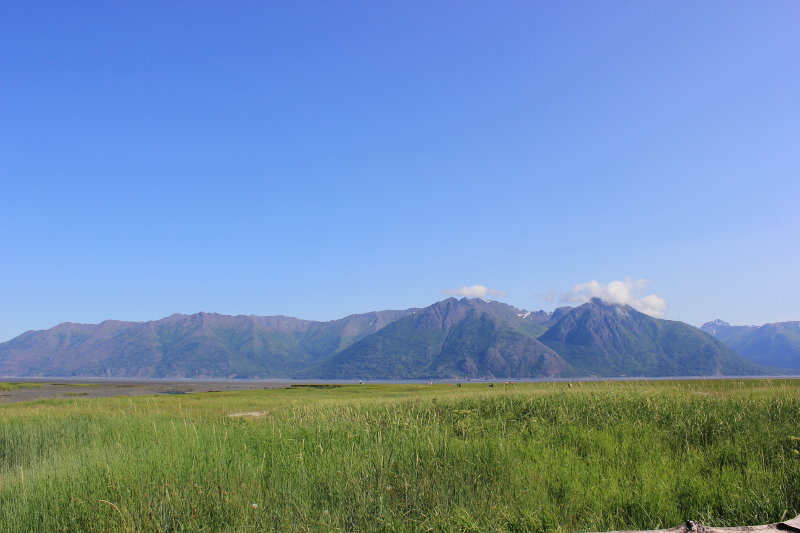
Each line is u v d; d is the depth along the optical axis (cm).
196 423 1722
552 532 714
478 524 750
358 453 1085
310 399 3725
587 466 1042
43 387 10438
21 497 888
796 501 816
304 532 741
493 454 1048
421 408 1884
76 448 1398
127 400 4122
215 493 847
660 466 1022
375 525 770
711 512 802
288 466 1009
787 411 1490
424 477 917
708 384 3200
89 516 789
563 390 2267
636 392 1969
